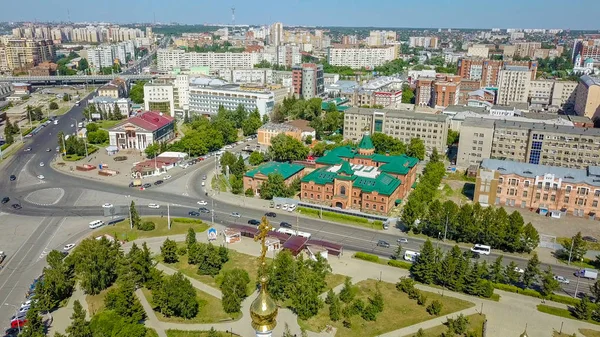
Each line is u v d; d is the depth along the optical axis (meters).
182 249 184.88
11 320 138.62
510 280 167.50
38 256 181.62
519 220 189.00
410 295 156.25
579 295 159.75
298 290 147.88
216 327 138.50
